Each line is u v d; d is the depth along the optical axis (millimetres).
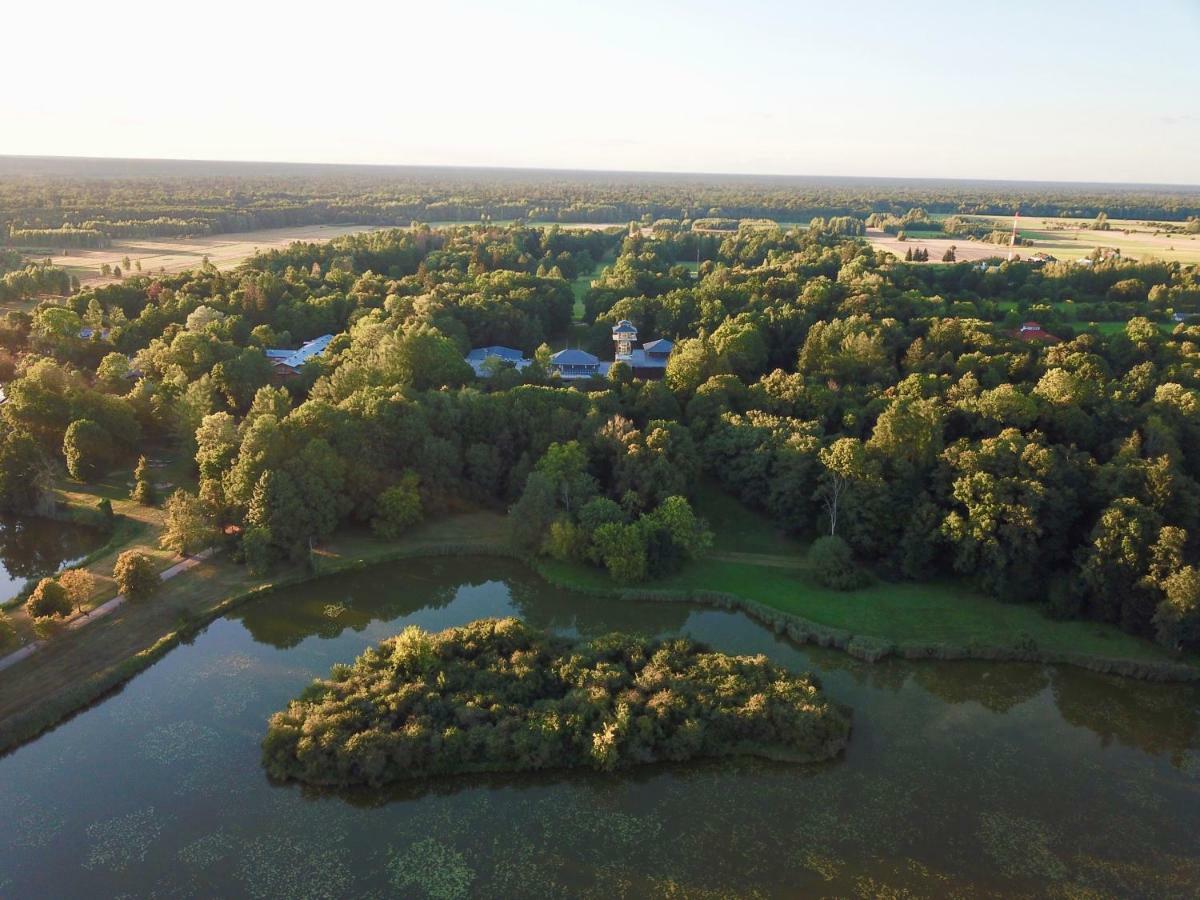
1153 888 53750
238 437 101562
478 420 111625
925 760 65750
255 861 53719
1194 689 76250
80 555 97438
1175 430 103000
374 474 101188
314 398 115062
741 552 99062
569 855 54938
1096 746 68500
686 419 120438
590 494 99688
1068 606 84812
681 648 74562
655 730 63938
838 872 54188
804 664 78938
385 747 60688
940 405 111562
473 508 108375
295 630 82812
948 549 92375
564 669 69750
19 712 66312
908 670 78875
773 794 61125
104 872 52500
